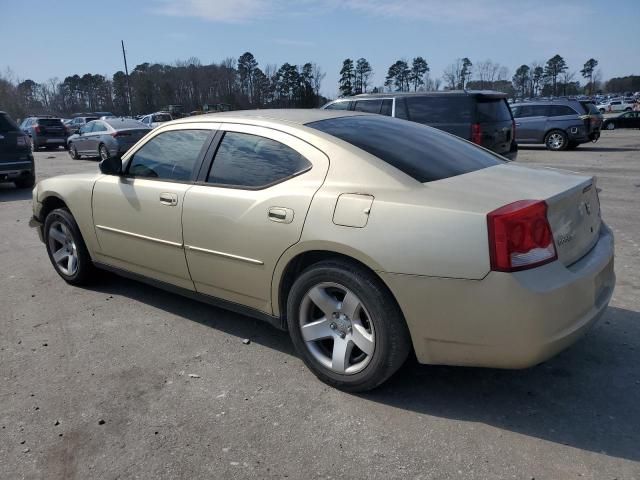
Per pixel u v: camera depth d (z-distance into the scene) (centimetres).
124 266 450
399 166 315
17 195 1098
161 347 386
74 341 398
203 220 368
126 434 286
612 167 1362
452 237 269
